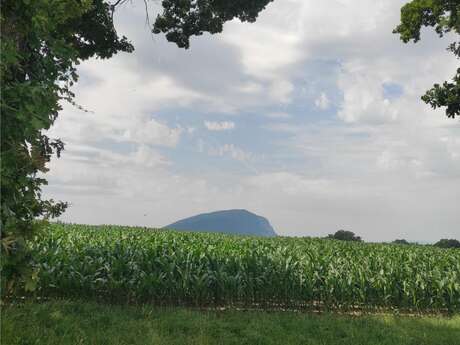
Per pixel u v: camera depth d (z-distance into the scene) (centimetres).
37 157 645
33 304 1109
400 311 1616
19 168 635
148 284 1367
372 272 1678
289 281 1538
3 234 638
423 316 1542
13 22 654
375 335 1148
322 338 1105
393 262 1831
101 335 930
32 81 686
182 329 1073
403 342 1088
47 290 1345
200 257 1562
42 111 628
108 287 1370
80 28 1820
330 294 1548
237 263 1562
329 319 1298
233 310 1373
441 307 1658
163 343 924
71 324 957
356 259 1994
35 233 661
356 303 1631
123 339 923
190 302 1479
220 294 1473
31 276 674
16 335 796
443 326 1293
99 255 1552
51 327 922
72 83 768
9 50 607
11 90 604
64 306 1133
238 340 1024
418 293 1612
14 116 609
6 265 656
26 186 652
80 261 1459
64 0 700
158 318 1148
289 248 2225
